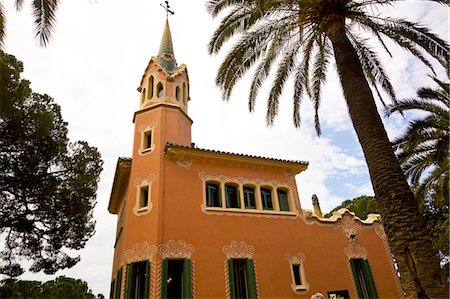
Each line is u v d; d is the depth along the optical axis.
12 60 18.25
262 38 13.12
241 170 18.02
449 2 10.60
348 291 16.80
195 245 14.60
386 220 8.37
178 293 13.60
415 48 12.70
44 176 18.97
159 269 13.38
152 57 21.38
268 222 16.92
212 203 16.48
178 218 14.93
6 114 17.11
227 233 15.57
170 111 18.77
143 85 20.92
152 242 13.96
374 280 17.84
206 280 14.02
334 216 19.38
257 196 17.66
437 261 7.48
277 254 16.17
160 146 16.89
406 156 17.73
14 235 19.52
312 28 12.38
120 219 20.69
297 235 17.30
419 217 8.03
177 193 15.61
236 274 15.02
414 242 7.65
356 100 10.24
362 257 18.45
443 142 15.62
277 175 18.91
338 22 11.09
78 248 20.58
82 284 31.91
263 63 14.30
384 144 9.25
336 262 17.50
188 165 16.70
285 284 15.51
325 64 14.88
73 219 19.86
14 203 18.67
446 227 23.48
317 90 15.05
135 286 13.55
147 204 15.30
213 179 16.91
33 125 18.20
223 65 13.95
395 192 8.38
